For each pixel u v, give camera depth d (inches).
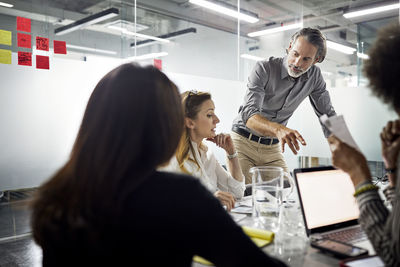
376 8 143.3
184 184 22.3
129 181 21.2
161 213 20.9
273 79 91.1
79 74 126.3
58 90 119.6
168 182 22.2
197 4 208.8
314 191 43.1
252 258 21.7
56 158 118.4
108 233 20.6
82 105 126.6
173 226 20.9
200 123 62.7
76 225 20.3
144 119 22.5
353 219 45.0
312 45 79.7
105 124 22.4
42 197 22.8
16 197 109.3
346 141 31.8
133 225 20.7
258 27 223.9
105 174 21.1
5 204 107.2
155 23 190.2
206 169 66.9
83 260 21.4
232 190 67.4
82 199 21.0
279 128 68.6
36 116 113.7
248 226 45.3
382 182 73.4
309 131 150.9
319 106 99.5
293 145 64.8
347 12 151.9
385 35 29.3
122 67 24.4
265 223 46.3
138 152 21.9
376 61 28.9
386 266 26.8
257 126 76.1
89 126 23.0
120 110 22.4
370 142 122.6
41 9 117.7
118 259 20.9
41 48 116.7
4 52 106.7
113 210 20.5
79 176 21.7
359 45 147.2
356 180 30.8
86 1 134.6
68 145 121.4
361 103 124.8
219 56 225.9
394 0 139.3
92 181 21.2
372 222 28.1
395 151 33.7
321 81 96.4
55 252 22.7
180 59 203.5
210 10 222.2
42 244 24.0
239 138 94.8
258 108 89.2
